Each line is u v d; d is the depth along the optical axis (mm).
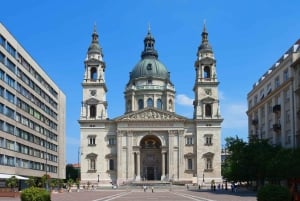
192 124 150875
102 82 152000
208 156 147750
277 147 88875
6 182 96125
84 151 149125
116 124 150250
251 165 92312
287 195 38156
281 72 92562
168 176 147375
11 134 104125
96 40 156750
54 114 151250
